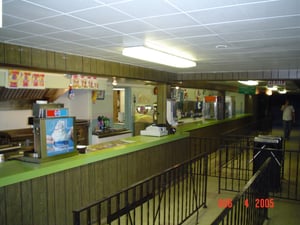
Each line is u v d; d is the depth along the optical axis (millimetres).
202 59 4305
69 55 3809
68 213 3258
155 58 3838
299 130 15047
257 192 3027
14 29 2520
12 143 5488
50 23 2330
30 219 2822
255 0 1757
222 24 2336
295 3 1805
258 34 2684
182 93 9094
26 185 2777
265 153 4926
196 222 3713
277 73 5660
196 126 7602
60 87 5625
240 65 4996
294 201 4469
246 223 2668
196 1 1785
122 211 2330
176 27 2445
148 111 9398
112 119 7949
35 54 3373
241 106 14078
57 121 3252
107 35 2764
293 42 3033
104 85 6883
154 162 4945
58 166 3080
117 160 4055
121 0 1779
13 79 4660
